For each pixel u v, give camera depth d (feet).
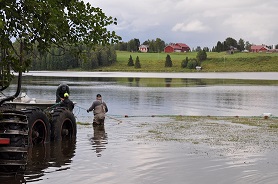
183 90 140.26
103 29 21.39
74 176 26.07
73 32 21.75
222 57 509.76
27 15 19.38
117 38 21.98
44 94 111.24
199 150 35.17
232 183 24.59
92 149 35.60
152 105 87.45
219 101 99.09
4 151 26.68
